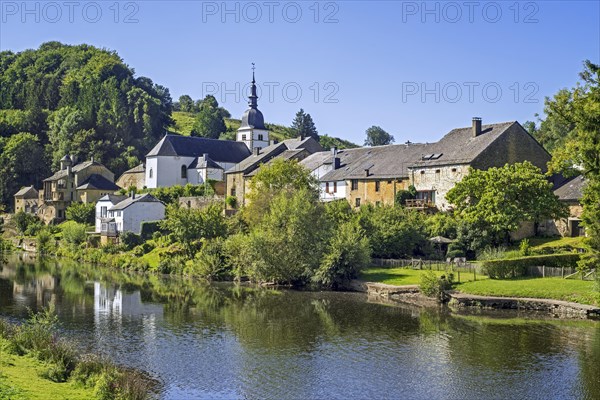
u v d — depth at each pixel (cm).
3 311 5538
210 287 7375
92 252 10488
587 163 4831
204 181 13862
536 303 5581
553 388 3500
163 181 14425
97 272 8856
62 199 15112
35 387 2862
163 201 13038
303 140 13312
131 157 18212
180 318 5319
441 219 7812
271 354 4169
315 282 7419
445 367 3869
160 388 3488
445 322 5097
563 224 7806
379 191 9619
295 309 5762
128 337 4603
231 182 12719
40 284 7394
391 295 6481
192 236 9344
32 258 10862
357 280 7169
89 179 15162
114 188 15175
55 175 15662
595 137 4709
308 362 3984
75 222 13562
